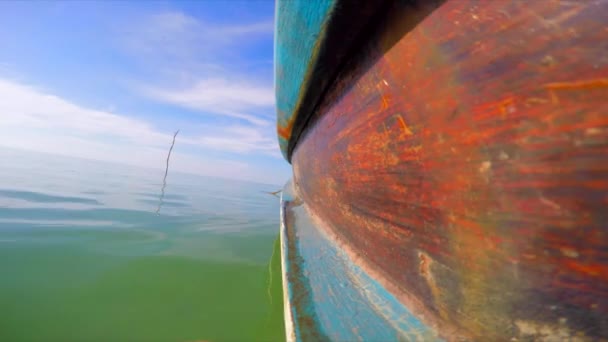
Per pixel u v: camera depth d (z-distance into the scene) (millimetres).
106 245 4430
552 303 674
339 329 1146
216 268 3898
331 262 1681
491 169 707
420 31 846
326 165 1854
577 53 583
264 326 2613
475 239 774
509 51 664
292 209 3297
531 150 638
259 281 3586
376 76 1082
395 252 1139
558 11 606
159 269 3691
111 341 2275
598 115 560
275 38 1751
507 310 753
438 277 924
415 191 960
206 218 7910
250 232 6512
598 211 574
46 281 3098
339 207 1717
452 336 905
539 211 642
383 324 1069
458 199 800
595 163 568
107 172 27234
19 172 16453
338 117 1518
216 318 2707
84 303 2764
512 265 710
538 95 624
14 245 4000
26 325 2354
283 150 4125
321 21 1093
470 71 732
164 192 14320
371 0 919
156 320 2602
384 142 1096
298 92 1851
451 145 795
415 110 904
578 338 663
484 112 711
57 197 8758
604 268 589
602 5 562
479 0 710
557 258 639
